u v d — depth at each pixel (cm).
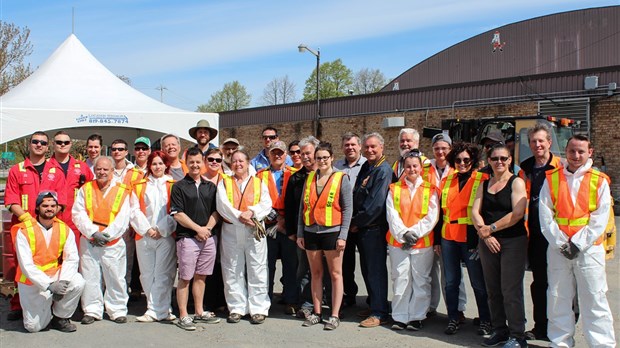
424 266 587
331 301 634
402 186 596
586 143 490
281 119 2717
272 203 662
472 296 730
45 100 1095
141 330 589
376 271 606
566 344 502
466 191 569
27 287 576
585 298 488
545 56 2816
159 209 623
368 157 611
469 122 1145
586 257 484
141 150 734
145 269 626
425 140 2111
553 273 505
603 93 1661
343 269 675
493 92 1936
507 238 518
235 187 614
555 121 1068
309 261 602
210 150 621
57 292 561
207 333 578
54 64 1245
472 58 3081
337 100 2455
